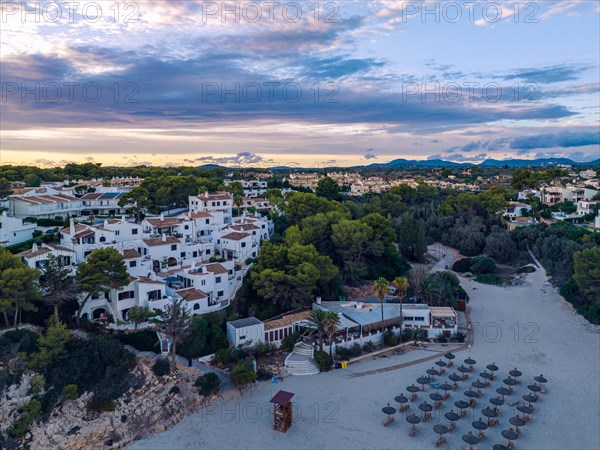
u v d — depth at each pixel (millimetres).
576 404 60656
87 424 55938
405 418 58312
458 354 76062
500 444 52656
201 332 70312
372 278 109188
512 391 63406
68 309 69062
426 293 93688
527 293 106688
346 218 121625
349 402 62156
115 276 68000
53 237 101625
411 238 132000
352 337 77562
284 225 129000
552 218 163000
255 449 52875
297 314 81125
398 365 72750
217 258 98438
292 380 68000
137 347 66750
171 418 58438
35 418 54375
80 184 170375
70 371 58438
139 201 130750
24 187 148750
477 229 147375
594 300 92000
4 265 64562
